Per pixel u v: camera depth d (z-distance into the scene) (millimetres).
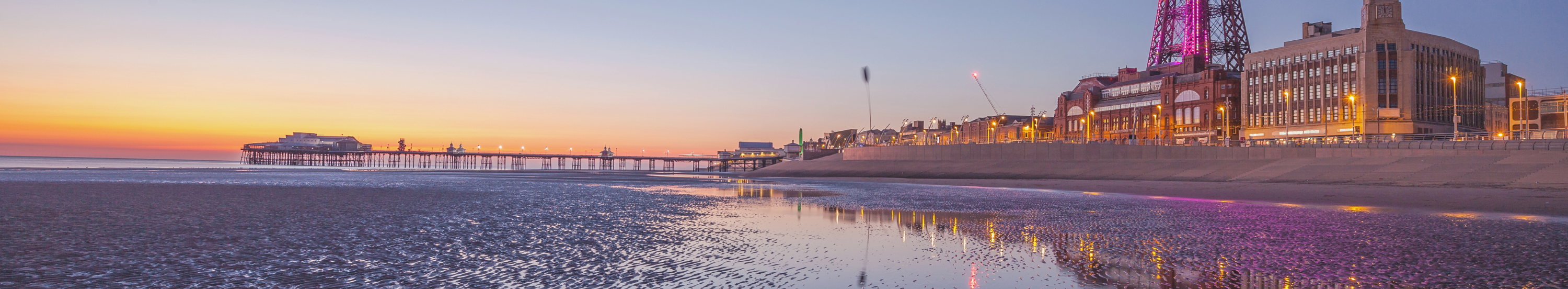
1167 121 135000
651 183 69250
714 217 27078
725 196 43719
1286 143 75188
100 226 21594
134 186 50469
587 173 140000
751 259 15641
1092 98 159125
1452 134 73062
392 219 24781
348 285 12523
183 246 17250
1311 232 20766
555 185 61906
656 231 21266
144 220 23484
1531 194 37688
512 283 12859
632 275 13578
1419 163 57438
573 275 13617
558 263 14977
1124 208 32156
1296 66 113438
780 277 13430
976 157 101562
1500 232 20406
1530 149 56781
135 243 17609
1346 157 67188
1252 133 118875
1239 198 40531
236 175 87750
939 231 21547
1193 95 130875
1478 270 13586
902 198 42281
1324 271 13703
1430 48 105062
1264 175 63000
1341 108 105875
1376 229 21609
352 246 17484
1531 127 100812
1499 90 120438
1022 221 25312
